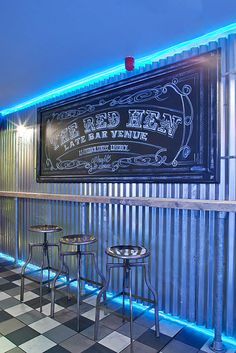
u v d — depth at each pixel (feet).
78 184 12.00
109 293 10.57
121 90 10.36
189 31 8.01
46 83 12.12
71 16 7.26
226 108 7.88
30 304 9.86
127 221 10.12
